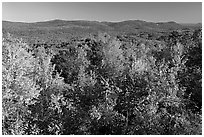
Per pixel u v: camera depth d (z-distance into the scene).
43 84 20.23
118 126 18.69
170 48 27.41
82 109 20.33
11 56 17.28
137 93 18.38
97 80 21.61
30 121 18.06
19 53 18.58
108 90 18.92
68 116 19.73
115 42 25.64
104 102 18.78
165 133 17.23
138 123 17.44
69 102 20.17
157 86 17.64
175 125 16.97
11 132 16.02
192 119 17.73
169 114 17.39
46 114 19.14
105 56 22.75
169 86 17.78
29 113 17.53
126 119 18.42
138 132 17.34
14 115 16.66
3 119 15.72
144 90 18.27
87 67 25.91
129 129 17.89
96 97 20.06
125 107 18.70
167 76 18.38
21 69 17.67
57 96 19.53
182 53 26.12
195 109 19.53
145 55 28.02
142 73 18.83
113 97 18.53
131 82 19.05
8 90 15.71
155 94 17.36
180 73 21.98
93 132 19.14
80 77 21.39
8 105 15.95
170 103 17.47
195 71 23.28
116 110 19.09
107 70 20.92
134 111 17.89
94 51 27.70
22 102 16.47
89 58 28.77
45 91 20.06
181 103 17.89
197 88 21.23
